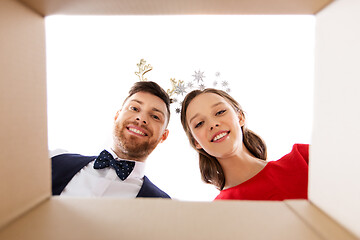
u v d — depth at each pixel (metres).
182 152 1.90
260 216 0.32
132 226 0.29
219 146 1.47
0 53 0.28
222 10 0.36
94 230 0.28
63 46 1.81
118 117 1.64
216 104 1.52
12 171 0.29
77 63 1.84
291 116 1.86
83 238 0.27
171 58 1.89
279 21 1.79
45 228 0.28
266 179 1.35
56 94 1.83
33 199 0.33
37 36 0.35
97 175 1.50
